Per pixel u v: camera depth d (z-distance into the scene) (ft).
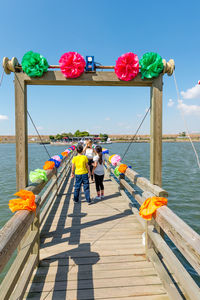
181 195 28.02
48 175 9.77
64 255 8.48
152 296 6.23
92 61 7.97
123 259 8.18
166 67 7.94
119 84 8.58
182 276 4.91
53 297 6.19
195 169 53.67
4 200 27.73
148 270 7.47
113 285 6.69
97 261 8.05
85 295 6.26
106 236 10.22
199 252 3.86
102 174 16.28
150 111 8.73
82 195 17.76
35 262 7.14
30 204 5.89
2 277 11.60
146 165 63.21
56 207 14.67
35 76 7.71
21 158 7.77
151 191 7.97
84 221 12.14
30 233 7.37
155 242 7.05
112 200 16.15
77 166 15.17
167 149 167.43
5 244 4.02
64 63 7.58
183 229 4.77
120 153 120.47
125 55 7.74
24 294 5.94
